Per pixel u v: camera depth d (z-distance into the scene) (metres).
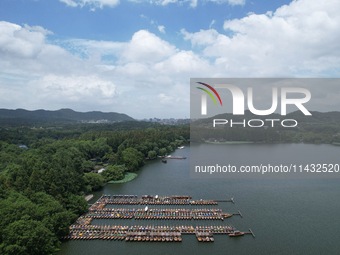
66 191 165.88
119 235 137.50
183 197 194.75
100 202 185.62
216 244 132.25
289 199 193.12
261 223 154.50
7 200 132.62
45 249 117.69
